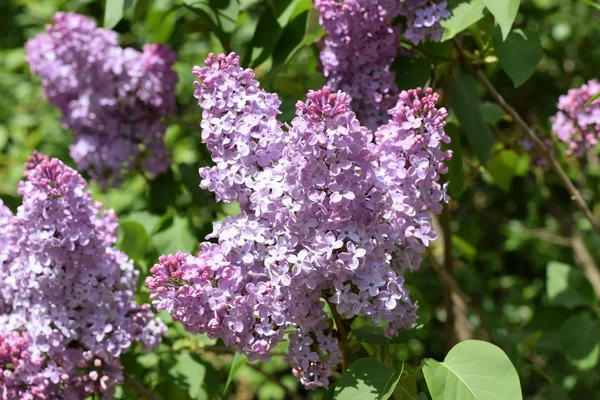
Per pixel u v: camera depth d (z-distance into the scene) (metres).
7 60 1.81
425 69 0.86
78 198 0.76
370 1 0.81
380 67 0.83
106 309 0.79
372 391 0.70
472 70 0.89
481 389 0.69
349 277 0.69
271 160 0.70
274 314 0.69
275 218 0.69
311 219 0.68
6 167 1.83
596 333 1.06
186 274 0.69
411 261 0.72
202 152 1.54
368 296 0.69
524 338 1.07
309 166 0.67
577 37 1.86
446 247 1.03
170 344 0.97
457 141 0.92
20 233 0.77
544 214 1.95
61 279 0.77
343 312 0.69
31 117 1.89
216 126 0.69
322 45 0.89
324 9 0.81
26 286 0.77
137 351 0.94
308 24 0.88
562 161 1.22
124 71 1.01
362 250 0.68
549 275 1.11
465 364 0.70
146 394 0.87
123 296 0.80
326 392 0.76
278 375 1.87
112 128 1.03
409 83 0.85
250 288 0.69
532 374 1.45
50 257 0.76
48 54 1.03
